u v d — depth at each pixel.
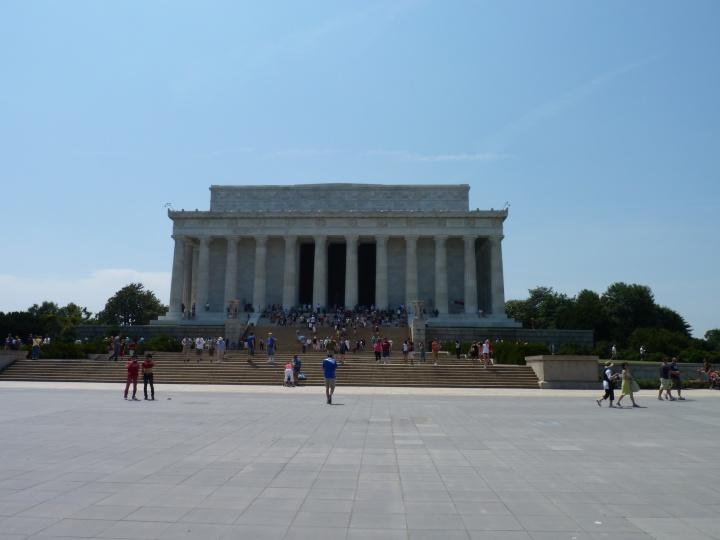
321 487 11.30
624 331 106.44
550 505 10.23
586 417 23.64
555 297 134.00
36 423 20.17
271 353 48.22
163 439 16.89
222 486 11.29
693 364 50.69
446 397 33.31
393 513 9.61
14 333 91.25
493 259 85.56
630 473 12.84
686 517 9.58
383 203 94.00
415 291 85.56
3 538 8.23
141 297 134.25
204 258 87.94
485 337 74.88
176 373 44.81
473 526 8.98
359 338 68.94
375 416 23.22
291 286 86.31
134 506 9.87
